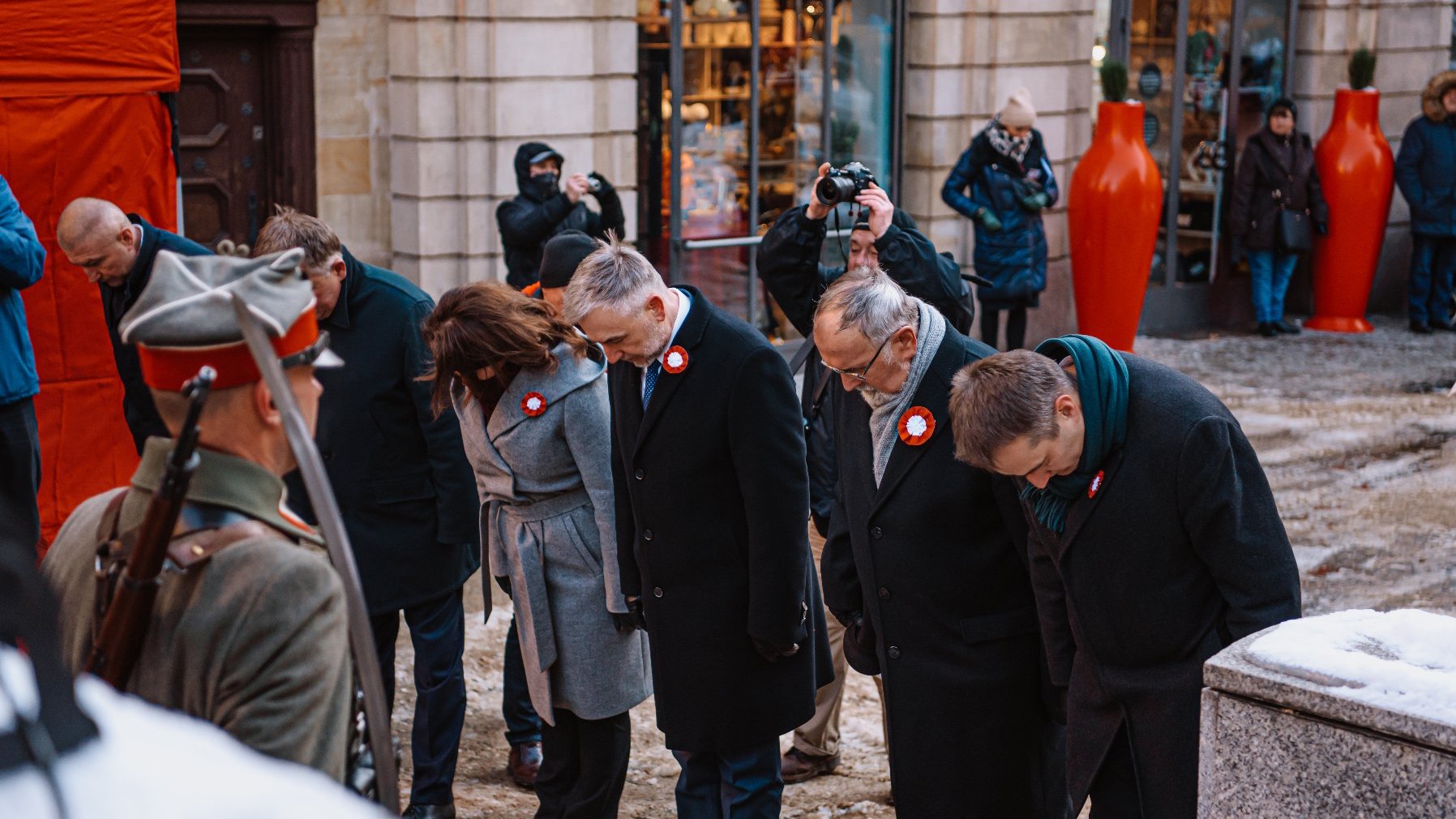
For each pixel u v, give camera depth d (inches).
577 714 143.2
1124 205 404.5
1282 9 474.3
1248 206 450.0
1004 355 111.9
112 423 237.9
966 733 128.6
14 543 37.3
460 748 187.0
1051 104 413.4
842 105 390.6
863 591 133.6
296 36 309.9
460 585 164.1
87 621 69.1
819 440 166.9
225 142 309.4
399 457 158.7
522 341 137.2
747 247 379.6
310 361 70.6
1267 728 100.3
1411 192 457.7
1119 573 112.7
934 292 167.9
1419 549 262.4
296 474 159.8
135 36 228.5
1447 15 497.7
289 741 64.1
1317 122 483.2
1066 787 135.6
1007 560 127.6
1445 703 93.6
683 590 136.9
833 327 124.4
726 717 138.4
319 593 66.4
